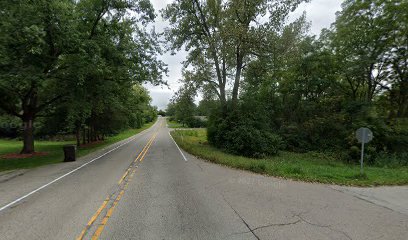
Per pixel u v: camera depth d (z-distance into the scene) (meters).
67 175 10.04
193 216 5.33
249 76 21.53
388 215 5.43
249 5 17.69
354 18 21.52
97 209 5.84
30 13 12.26
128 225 4.88
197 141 26.23
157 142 26.84
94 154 17.39
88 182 8.70
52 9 12.51
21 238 4.37
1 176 10.31
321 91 23.34
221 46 18.30
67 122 23.72
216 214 5.44
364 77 22.02
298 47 19.77
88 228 4.75
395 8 18.77
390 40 19.73
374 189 7.79
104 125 28.23
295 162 15.07
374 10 20.31
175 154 16.56
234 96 20.95
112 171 10.73
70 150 14.25
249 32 17.12
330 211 5.66
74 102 16.47
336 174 9.71
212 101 23.38
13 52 12.46
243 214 5.44
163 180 8.87
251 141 17.03
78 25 15.05
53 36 13.21
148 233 4.51
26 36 11.30
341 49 22.70
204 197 6.73
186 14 21.89
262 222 5.00
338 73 22.97
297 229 4.67
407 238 4.32
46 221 5.13
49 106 20.61
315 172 10.13
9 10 11.80
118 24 17.72
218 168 11.27
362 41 21.08
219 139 19.11
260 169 10.33
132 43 18.19
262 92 24.27
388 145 18.06
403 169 12.59
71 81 15.70
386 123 19.56
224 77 22.38
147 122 103.56
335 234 4.46
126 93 22.64
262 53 19.11
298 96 23.72
